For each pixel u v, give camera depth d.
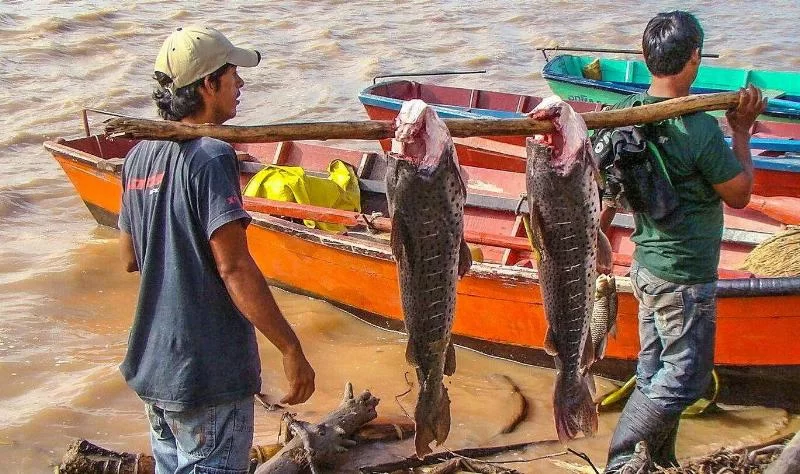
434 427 3.18
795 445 3.38
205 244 3.06
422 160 2.82
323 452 4.77
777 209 7.06
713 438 5.26
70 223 8.77
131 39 15.80
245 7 18.50
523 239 6.13
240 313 3.19
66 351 6.30
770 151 8.74
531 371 6.09
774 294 5.11
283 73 14.34
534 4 19.30
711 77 11.08
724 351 5.42
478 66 14.88
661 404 4.02
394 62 15.03
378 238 6.63
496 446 5.12
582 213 3.10
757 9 18.78
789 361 5.35
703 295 3.90
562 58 11.40
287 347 3.08
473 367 6.14
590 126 3.30
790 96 10.42
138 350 3.22
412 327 3.03
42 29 15.83
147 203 3.15
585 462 4.94
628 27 17.41
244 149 9.12
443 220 2.88
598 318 4.28
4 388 5.83
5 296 7.08
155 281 3.15
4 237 8.38
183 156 3.04
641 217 3.95
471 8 18.97
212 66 3.12
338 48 15.70
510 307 5.91
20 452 5.12
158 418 3.35
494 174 8.30
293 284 7.02
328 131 3.02
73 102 12.55
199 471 3.23
